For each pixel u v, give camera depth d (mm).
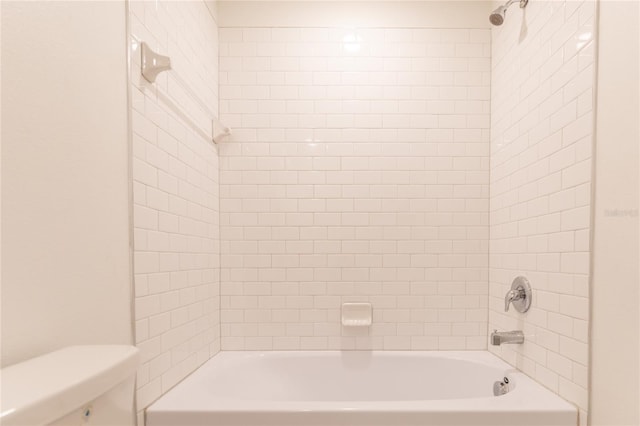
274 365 1880
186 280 1525
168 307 1354
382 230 1982
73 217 869
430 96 1995
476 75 1987
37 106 765
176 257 1430
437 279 1970
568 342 1228
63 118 839
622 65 1011
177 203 1442
